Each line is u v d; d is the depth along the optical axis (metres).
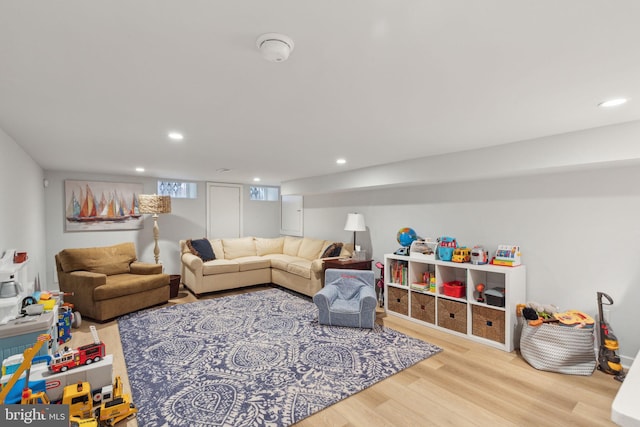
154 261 5.75
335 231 5.80
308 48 1.31
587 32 1.18
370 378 2.55
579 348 2.64
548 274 3.16
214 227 6.54
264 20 1.11
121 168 4.68
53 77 1.58
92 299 3.83
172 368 2.71
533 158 2.81
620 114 2.14
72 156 3.69
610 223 2.79
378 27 1.16
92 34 1.19
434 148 3.24
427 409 2.17
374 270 5.02
